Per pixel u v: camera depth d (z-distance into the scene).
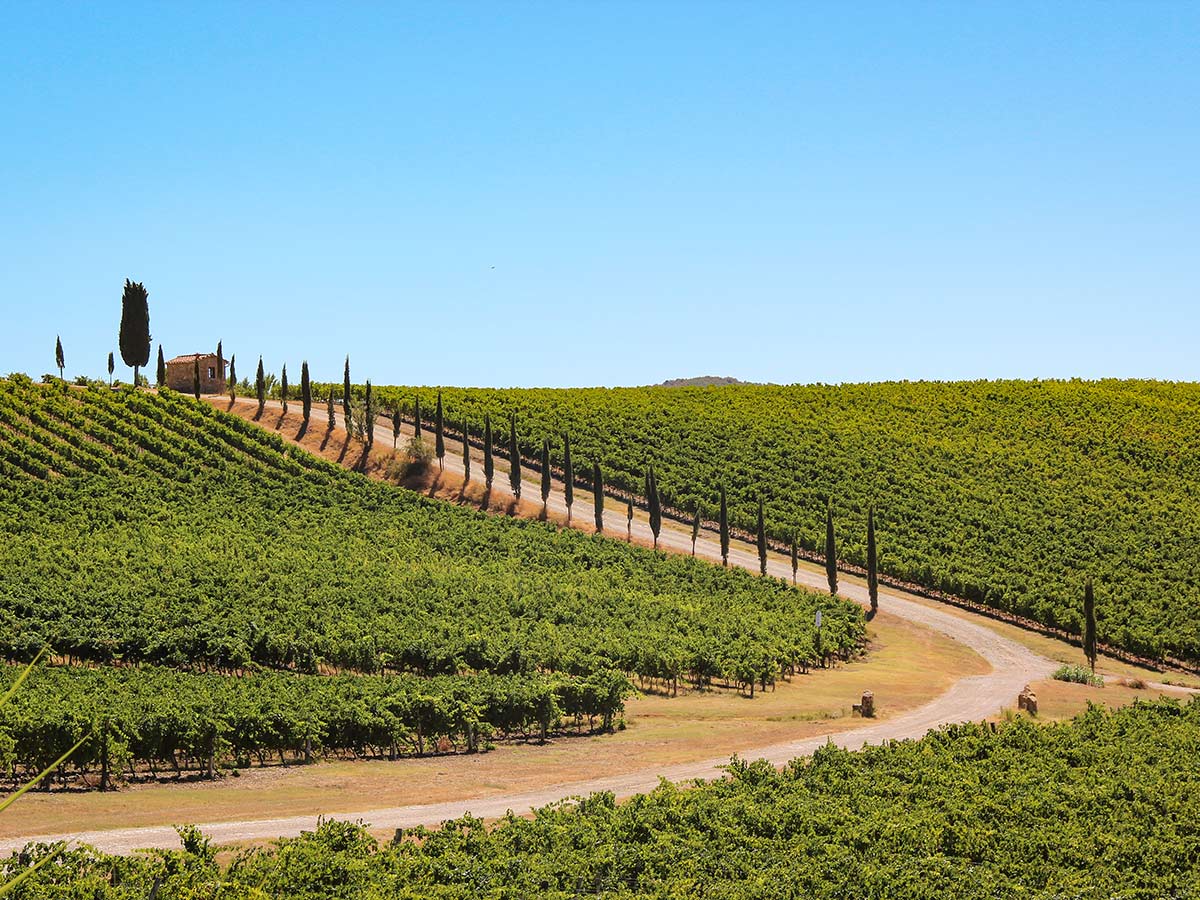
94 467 98.25
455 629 58.84
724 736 45.53
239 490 95.94
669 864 26.00
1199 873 27.62
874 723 49.09
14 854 21.62
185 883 21.72
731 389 167.38
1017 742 40.19
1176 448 136.50
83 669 44.41
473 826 27.61
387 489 105.06
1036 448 135.38
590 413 142.62
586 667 53.16
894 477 120.00
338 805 32.06
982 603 91.38
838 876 25.80
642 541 101.19
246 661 50.44
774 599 81.38
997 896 25.39
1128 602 87.44
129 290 129.00
